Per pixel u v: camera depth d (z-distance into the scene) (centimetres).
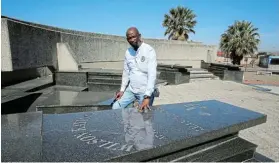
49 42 823
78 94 661
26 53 643
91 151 197
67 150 198
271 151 371
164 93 909
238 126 277
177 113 317
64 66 909
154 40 1833
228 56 4156
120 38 1518
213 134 253
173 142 219
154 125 266
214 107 352
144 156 203
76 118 290
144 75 363
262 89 1127
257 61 5312
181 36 3291
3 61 553
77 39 1082
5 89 623
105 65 1361
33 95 584
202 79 1439
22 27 618
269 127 503
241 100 813
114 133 239
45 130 246
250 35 3862
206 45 2248
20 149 198
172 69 1269
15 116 293
